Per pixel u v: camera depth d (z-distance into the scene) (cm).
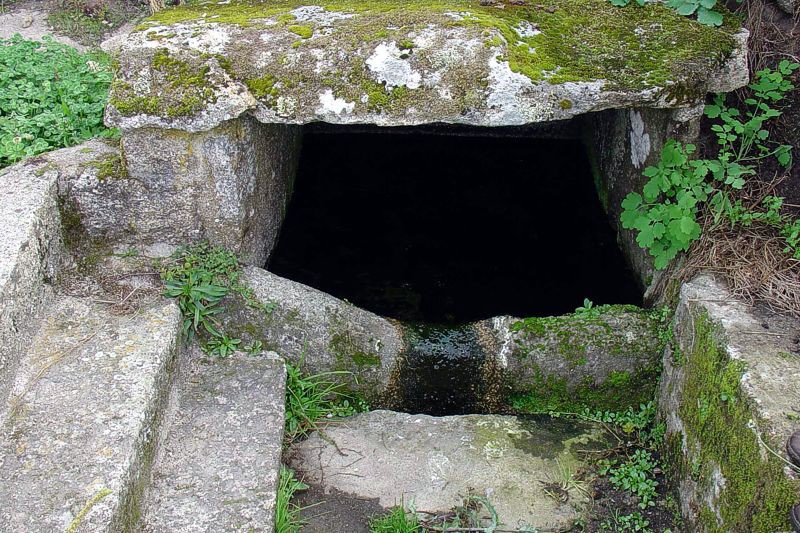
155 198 357
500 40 335
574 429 371
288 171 496
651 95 334
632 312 379
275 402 339
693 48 347
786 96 399
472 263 472
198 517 285
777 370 286
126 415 285
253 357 364
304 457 349
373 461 347
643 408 374
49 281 337
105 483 258
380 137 607
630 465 346
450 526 316
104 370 305
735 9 423
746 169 362
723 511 285
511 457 350
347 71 334
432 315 431
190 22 365
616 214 477
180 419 326
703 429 310
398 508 317
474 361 381
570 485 338
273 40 345
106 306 342
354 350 378
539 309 435
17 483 257
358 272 459
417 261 473
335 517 323
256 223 407
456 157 584
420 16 351
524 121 333
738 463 276
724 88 354
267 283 373
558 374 375
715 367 307
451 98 330
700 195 359
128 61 337
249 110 342
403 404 387
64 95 462
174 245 370
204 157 350
